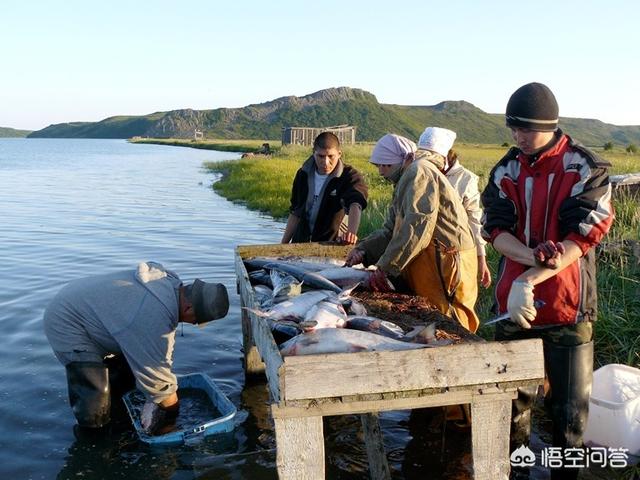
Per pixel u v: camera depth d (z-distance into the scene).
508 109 3.54
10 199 21.59
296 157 39.81
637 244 7.14
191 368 5.93
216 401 5.02
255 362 5.56
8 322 7.07
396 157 4.83
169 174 37.19
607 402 4.07
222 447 4.44
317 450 2.95
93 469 4.16
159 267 4.77
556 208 3.47
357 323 3.76
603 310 5.82
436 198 4.29
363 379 2.90
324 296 4.23
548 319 3.50
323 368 2.87
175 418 4.84
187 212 18.27
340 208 6.52
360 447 4.50
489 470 3.13
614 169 14.38
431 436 4.60
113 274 4.71
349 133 63.75
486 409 3.08
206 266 10.40
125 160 59.25
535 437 4.51
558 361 3.53
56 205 19.75
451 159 5.60
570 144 3.49
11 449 4.40
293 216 6.80
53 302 4.63
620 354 5.43
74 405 4.66
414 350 2.94
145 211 18.42
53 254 11.27
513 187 3.66
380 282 4.82
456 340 3.56
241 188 23.95
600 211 3.30
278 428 2.91
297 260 5.65
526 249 3.50
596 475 3.95
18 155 75.19
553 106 3.42
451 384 2.99
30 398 5.18
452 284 4.55
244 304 5.12
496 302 3.87
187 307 4.58
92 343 4.60
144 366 4.45
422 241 4.27
